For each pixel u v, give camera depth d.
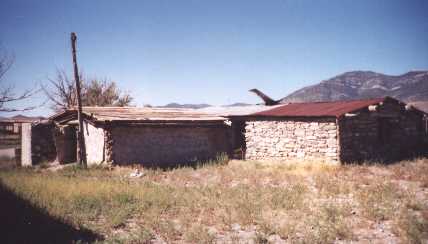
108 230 8.27
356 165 17.20
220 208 10.12
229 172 16.59
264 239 7.58
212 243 7.47
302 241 7.41
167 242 7.62
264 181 14.45
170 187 13.00
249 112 23.56
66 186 12.10
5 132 40.06
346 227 8.13
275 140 20.44
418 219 8.77
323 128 18.12
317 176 14.53
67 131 21.53
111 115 19.45
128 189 11.98
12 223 7.98
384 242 7.45
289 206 10.07
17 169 19.05
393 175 14.68
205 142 22.22
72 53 19.17
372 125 19.25
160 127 20.33
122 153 18.89
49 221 8.32
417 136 21.78
